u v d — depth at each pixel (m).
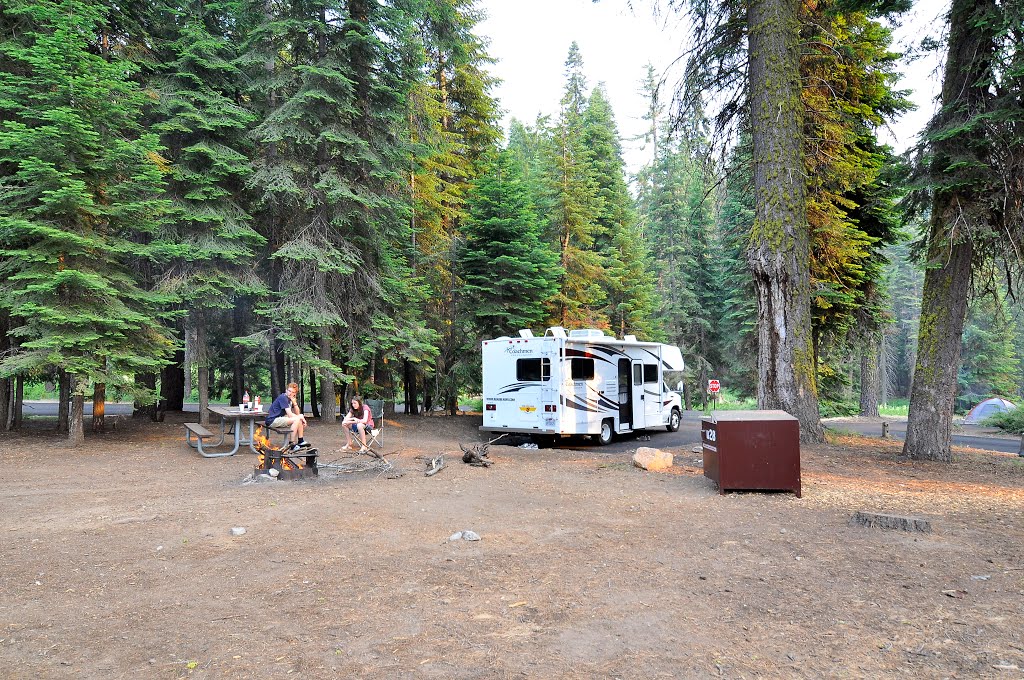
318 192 16.00
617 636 3.81
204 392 15.74
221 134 15.24
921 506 7.34
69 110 11.08
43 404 29.31
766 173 12.48
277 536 6.12
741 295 28.00
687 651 3.60
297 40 15.76
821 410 28.75
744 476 8.07
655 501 7.77
